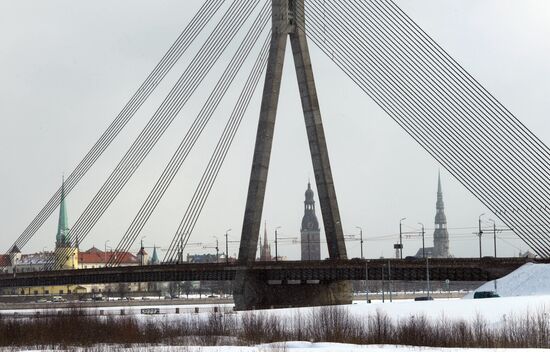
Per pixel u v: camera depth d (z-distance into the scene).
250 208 130.38
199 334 79.88
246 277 129.25
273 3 128.88
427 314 80.69
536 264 102.38
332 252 128.88
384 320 72.56
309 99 129.62
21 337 77.31
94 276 148.38
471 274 111.25
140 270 141.00
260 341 72.56
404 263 116.69
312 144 130.25
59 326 82.19
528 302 82.56
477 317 70.25
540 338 64.38
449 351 59.16
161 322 87.44
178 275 139.12
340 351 60.69
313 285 133.25
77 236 145.50
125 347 68.25
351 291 138.25
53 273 154.75
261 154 129.62
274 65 128.38
